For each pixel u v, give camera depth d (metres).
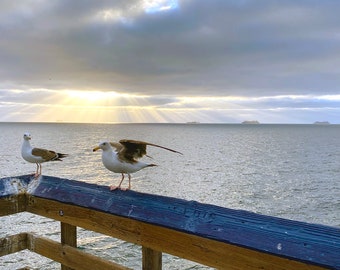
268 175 43.94
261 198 29.88
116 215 2.61
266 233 1.98
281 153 77.44
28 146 4.47
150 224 2.43
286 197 30.36
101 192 2.87
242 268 2.02
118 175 40.72
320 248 1.77
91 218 2.82
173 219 2.34
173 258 15.05
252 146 100.81
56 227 18.91
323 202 28.38
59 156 4.70
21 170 44.09
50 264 14.34
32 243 3.38
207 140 129.25
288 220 1.98
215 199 29.28
